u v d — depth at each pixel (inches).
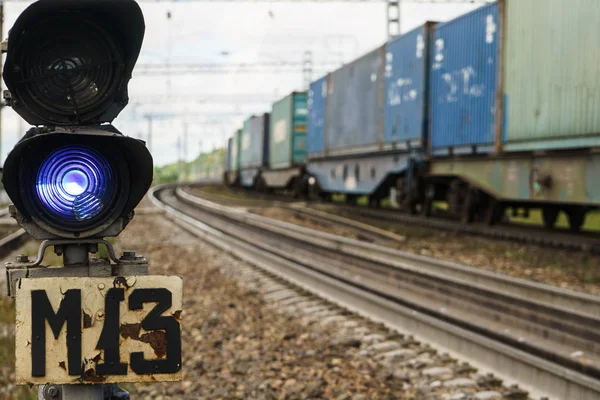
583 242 500.1
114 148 71.5
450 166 713.0
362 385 202.4
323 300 347.9
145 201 1514.5
